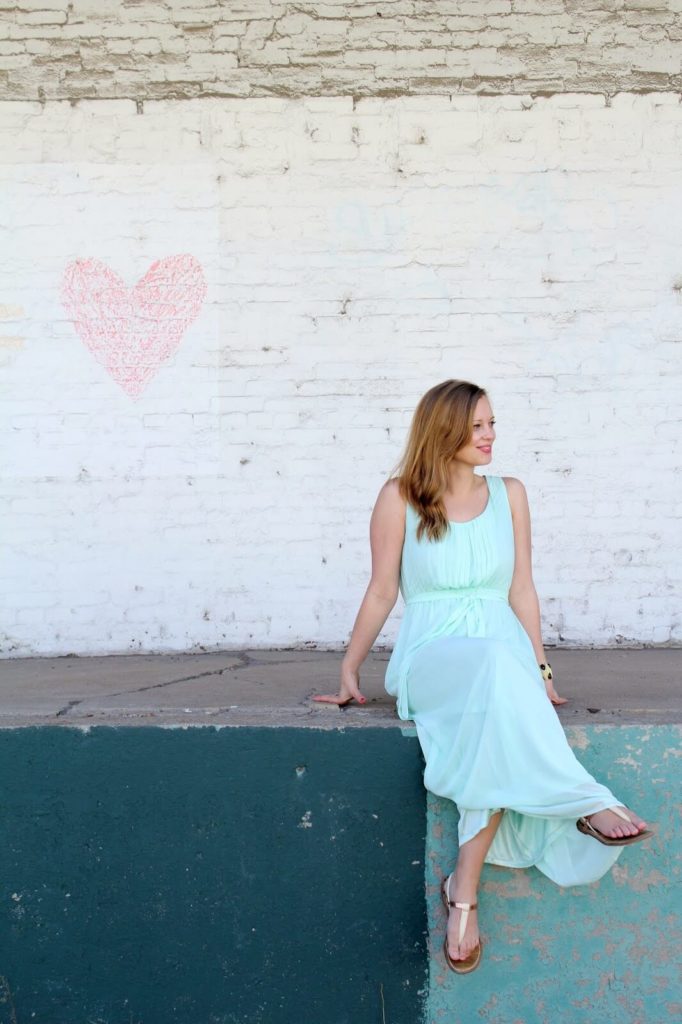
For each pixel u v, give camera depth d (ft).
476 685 9.73
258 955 10.71
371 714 10.97
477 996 10.49
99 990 10.75
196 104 16.76
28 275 16.78
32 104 16.72
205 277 16.83
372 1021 10.61
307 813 10.67
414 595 11.00
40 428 16.83
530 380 16.85
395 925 10.59
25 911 10.76
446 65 16.76
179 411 16.85
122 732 10.75
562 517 16.89
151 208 16.78
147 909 10.73
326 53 16.76
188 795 10.73
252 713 11.02
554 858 10.02
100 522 16.88
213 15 16.75
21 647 16.83
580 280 16.83
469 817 9.87
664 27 16.72
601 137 16.76
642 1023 10.43
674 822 10.46
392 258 16.83
